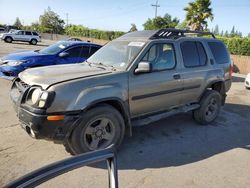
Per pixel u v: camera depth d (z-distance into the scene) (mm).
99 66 4523
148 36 4867
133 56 4402
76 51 8500
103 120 3926
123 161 3941
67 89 3559
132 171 3670
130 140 4719
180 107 5242
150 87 4473
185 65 5133
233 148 4637
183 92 5117
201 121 5719
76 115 3613
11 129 4832
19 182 1436
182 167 3852
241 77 15617
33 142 4359
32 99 3555
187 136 5086
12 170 3514
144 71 4195
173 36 5242
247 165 4035
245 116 6754
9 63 7762
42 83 3596
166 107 4945
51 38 59062
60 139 3623
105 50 5066
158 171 3705
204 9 30797
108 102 4113
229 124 5984
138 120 4516
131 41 4824
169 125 5637
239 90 10594
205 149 4531
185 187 3352
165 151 4359
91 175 3508
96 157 1769
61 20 71875
